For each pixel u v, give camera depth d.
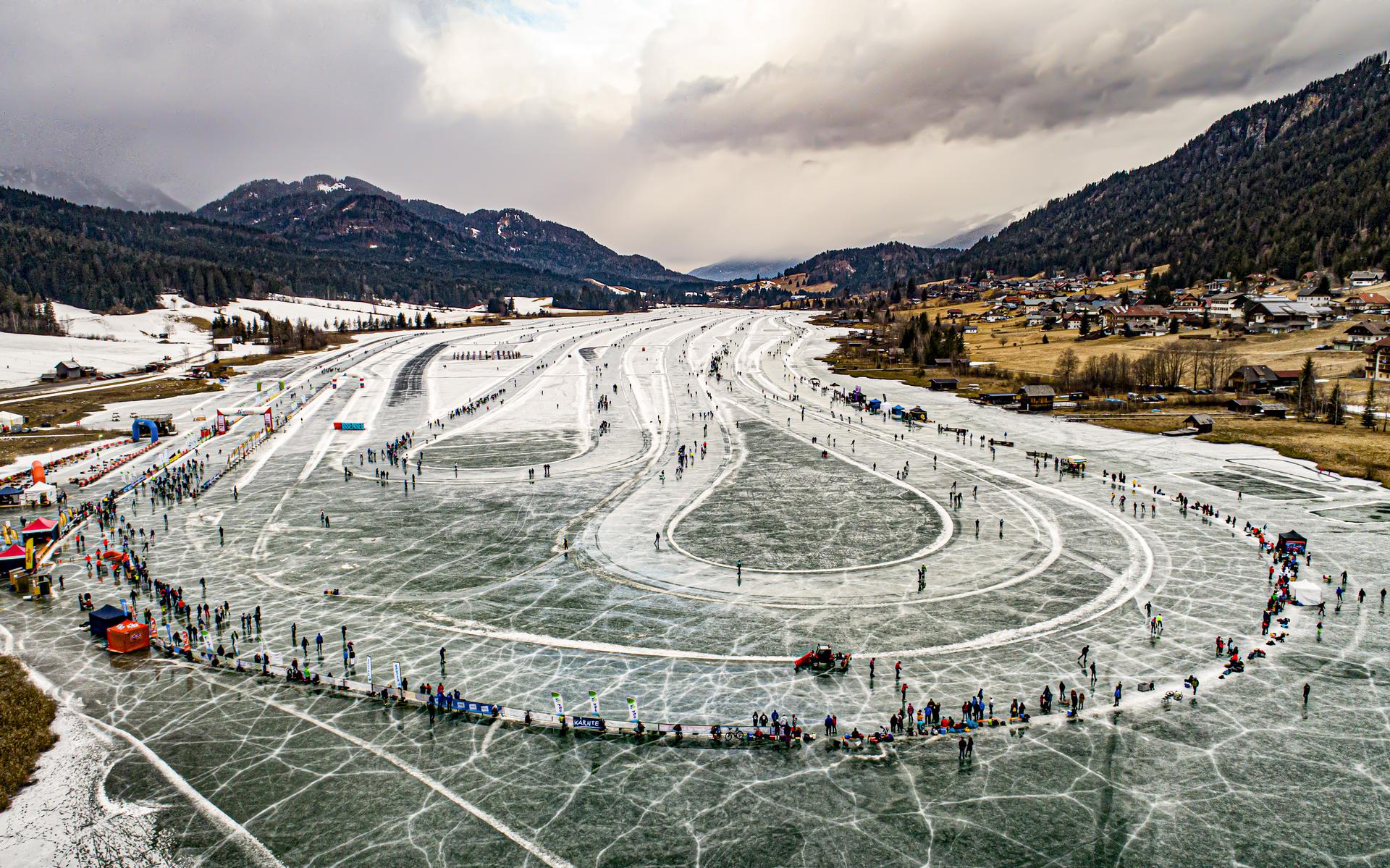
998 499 72.00
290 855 27.62
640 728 34.91
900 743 33.25
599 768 32.31
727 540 62.75
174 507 75.06
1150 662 39.75
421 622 47.56
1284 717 34.41
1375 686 36.75
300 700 38.19
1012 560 56.12
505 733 35.06
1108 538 59.88
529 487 81.94
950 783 30.59
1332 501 66.75
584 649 43.41
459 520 69.88
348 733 35.25
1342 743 32.38
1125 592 49.25
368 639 45.16
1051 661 40.34
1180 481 74.75
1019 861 26.44
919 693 37.53
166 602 50.53
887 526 65.50
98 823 29.47
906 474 82.75
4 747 34.00
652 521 68.62
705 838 28.03
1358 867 25.77
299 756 33.59
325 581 54.88
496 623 47.12
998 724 34.38
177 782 31.89
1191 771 30.88
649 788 30.92
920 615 46.84
